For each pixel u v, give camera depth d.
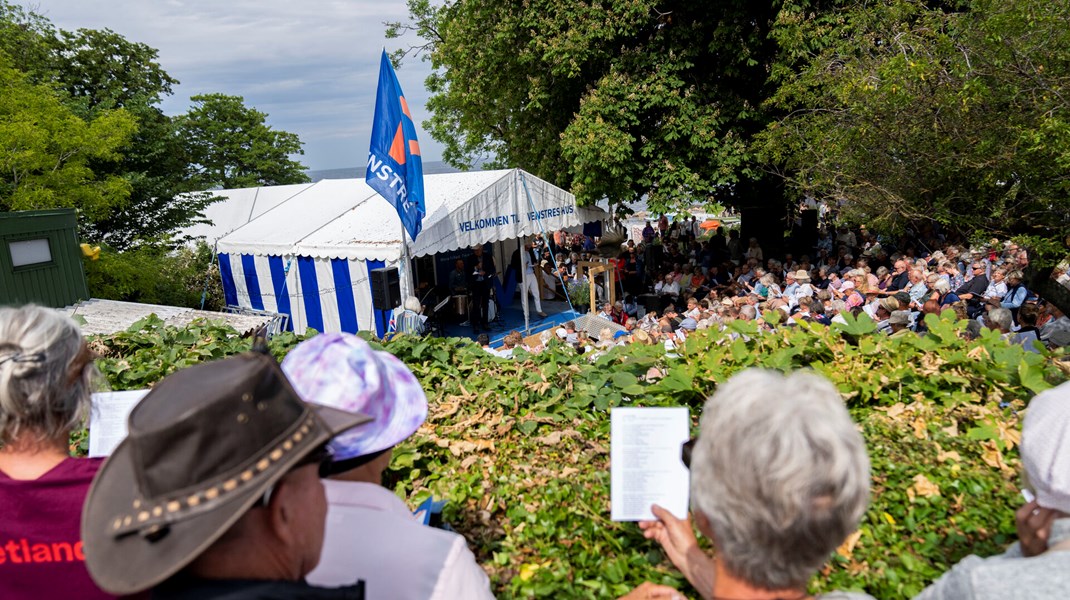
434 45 24.48
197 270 18.94
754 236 18.20
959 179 6.97
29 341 1.52
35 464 1.55
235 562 1.03
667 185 14.78
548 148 17.64
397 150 11.52
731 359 3.55
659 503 1.81
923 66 6.98
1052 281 6.05
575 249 22.75
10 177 13.05
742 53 13.81
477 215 13.66
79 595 1.51
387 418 1.57
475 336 15.09
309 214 15.78
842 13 12.65
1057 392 1.34
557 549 2.30
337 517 1.40
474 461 2.84
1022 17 6.07
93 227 17.38
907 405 3.09
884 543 2.23
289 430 1.04
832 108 9.98
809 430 1.05
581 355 3.95
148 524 0.94
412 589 1.37
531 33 15.06
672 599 1.71
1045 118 5.65
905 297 9.30
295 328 14.82
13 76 13.33
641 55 14.62
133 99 21.50
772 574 1.08
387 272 8.39
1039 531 1.34
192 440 0.95
